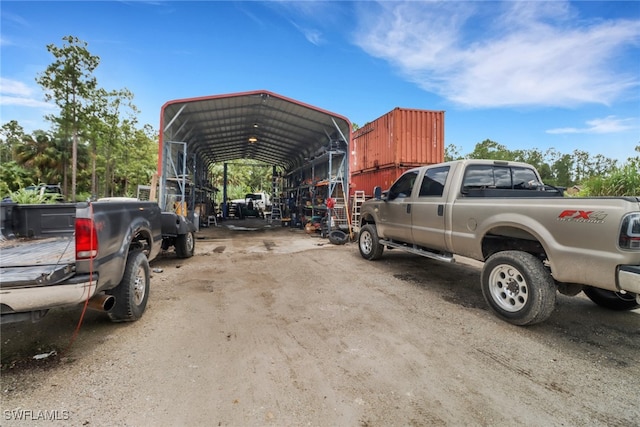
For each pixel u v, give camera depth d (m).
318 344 3.10
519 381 2.51
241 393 2.32
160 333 3.29
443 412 2.14
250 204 23.72
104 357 2.79
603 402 2.27
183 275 5.75
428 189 5.09
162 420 2.03
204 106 11.28
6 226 4.24
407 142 10.32
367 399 2.27
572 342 3.19
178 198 13.47
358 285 5.12
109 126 19.36
